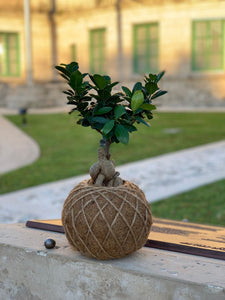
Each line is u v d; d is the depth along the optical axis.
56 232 3.05
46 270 2.61
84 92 2.44
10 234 2.99
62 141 13.13
